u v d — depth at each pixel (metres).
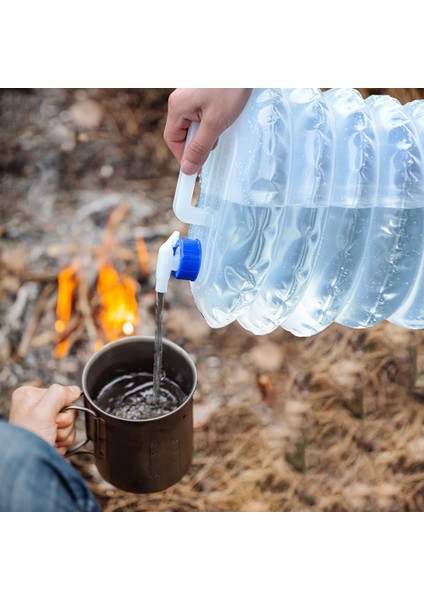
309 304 1.36
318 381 1.96
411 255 1.33
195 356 1.97
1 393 1.89
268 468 1.83
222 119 1.19
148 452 1.26
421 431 1.90
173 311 2.05
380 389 1.96
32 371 1.92
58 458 0.97
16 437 0.95
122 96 2.50
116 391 1.40
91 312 2.04
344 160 1.25
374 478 1.83
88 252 2.17
